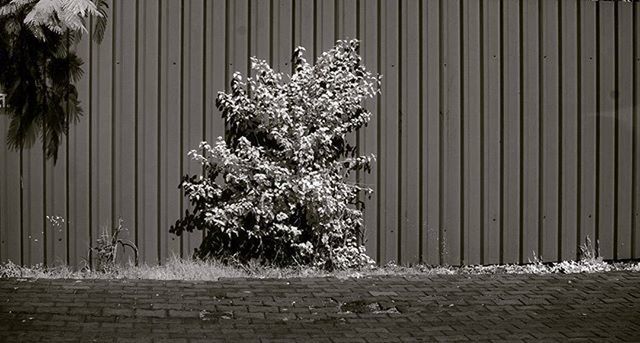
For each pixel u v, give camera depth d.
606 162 10.97
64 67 9.97
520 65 10.71
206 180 10.18
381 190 10.48
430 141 10.55
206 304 8.49
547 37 10.76
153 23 10.09
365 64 10.43
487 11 10.62
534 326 7.89
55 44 9.95
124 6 10.05
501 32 10.68
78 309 8.15
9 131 9.92
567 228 10.88
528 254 10.77
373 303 8.68
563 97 10.82
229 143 10.31
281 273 9.96
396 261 10.52
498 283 9.70
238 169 10.19
